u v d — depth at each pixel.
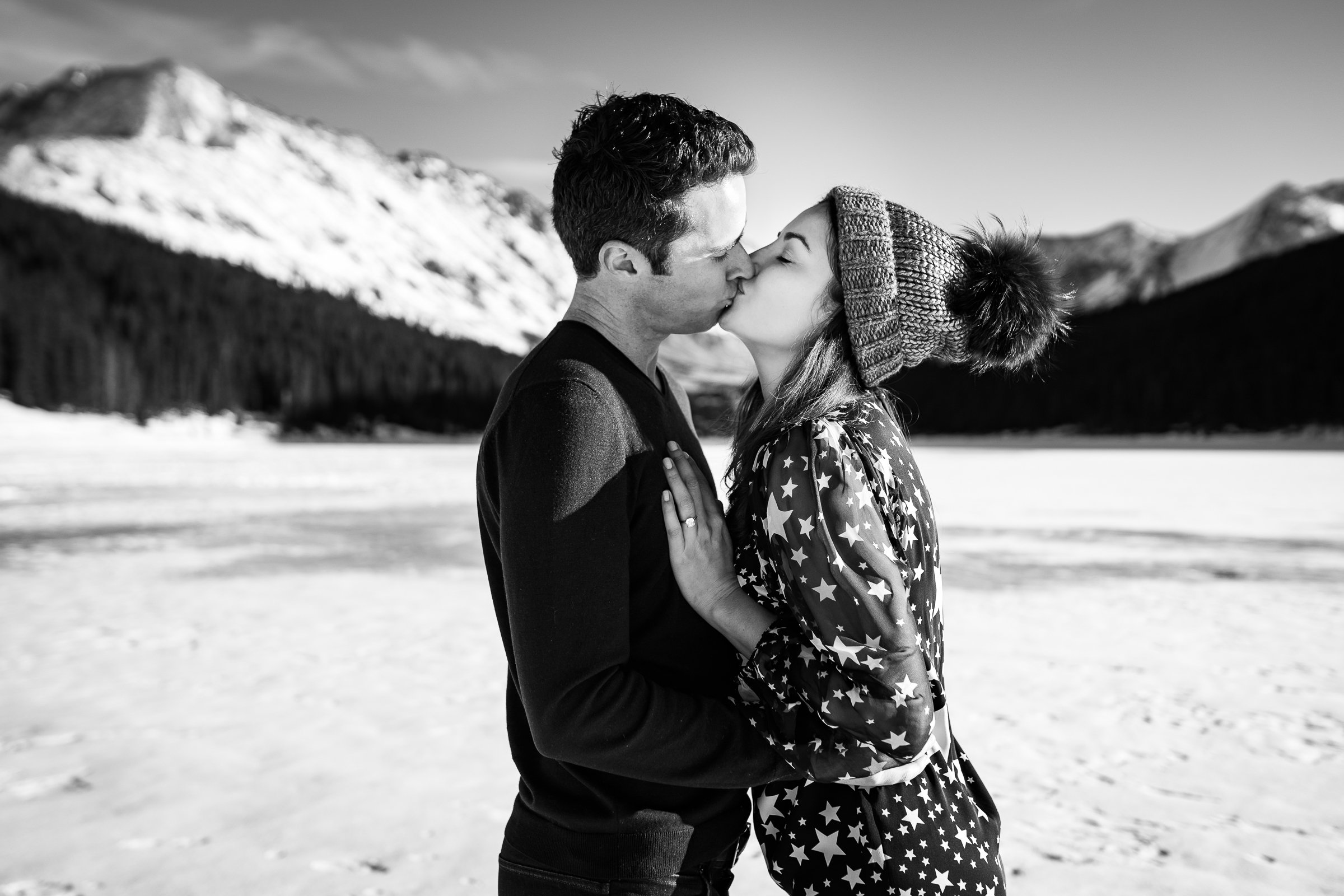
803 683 1.23
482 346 130.50
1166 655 5.73
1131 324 83.62
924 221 1.42
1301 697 4.80
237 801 3.46
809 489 1.24
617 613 1.22
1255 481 23.42
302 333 94.62
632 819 1.29
